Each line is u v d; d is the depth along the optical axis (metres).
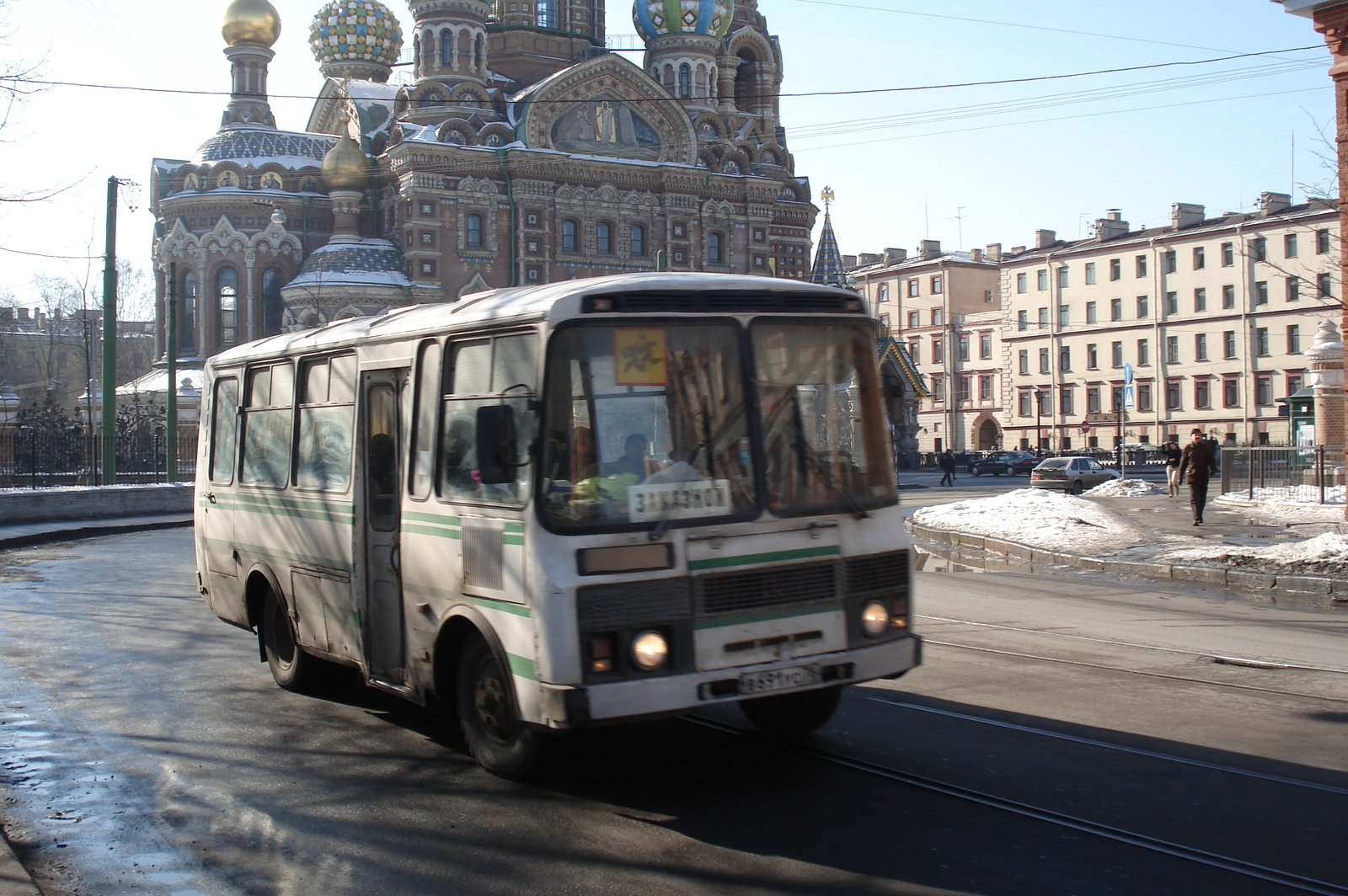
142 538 26.64
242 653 11.54
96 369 94.75
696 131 69.88
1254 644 11.12
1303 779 6.65
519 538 6.32
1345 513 23.73
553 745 6.76
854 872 5.39
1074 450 77.44
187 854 5.93
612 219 64.88
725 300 6.63
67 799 6.86
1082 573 18.08
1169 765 6.94
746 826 6.06
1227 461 33.53
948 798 6.42
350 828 6.25
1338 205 20.92
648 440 6.36
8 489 32.03
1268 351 71.06
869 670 6.76
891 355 70.06
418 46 64.81
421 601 7.43
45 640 12.36
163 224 66.62
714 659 6.30
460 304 7.47
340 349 8.61
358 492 8.18
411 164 60.03
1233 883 5.17
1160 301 76.81
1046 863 5.44
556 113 63.47
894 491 7.08
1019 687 9.13
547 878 5.43
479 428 6.30
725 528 6.38
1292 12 21.16
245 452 10.30
